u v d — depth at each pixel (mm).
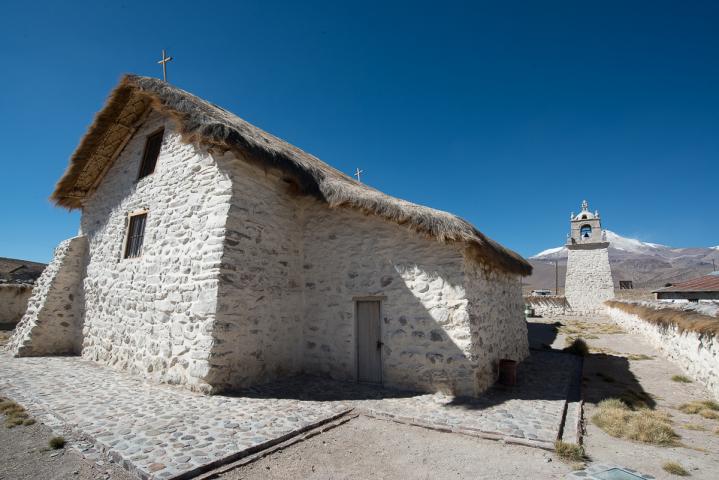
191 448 3729
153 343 6879
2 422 4383
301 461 3717
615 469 3619
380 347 6902
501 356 8016
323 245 7879
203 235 6605
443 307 6414
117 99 8500
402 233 7000
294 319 7703
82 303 9344
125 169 9289
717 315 7234
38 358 8438
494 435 4430
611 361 10195
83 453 3660
